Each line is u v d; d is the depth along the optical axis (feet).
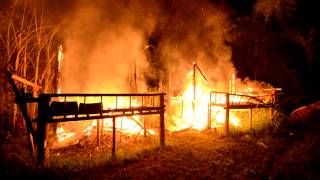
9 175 25.71
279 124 48.34
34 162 28.60
